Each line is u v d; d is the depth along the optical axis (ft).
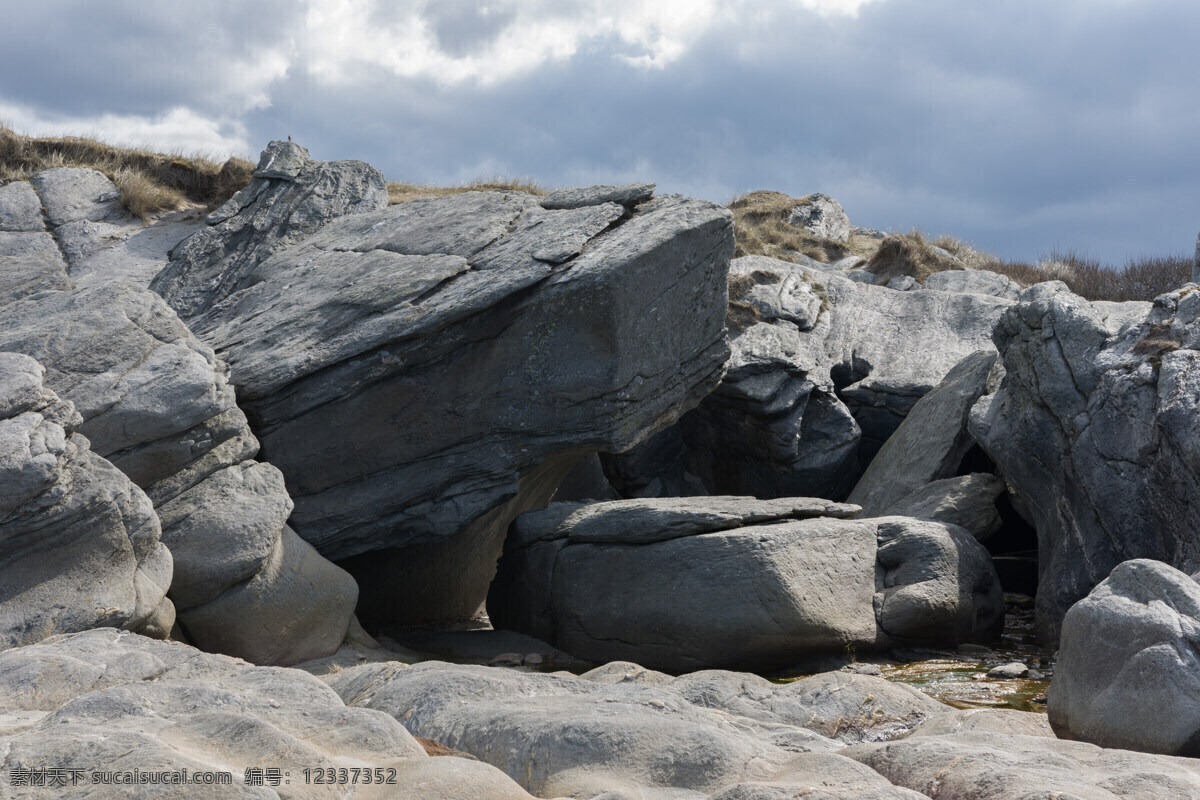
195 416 26.78
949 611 28.94
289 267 37.52
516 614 32.68
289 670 17.56
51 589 22.66
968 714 16.46
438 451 31.91
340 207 43.50
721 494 50.31
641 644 28.78
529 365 31.09
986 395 39.86
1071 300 34.19
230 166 53.88
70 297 29.60
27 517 22.35
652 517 29.40
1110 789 10.84
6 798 9.07
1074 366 32.24
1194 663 16.93
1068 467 31.73
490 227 34.30
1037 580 36.86
